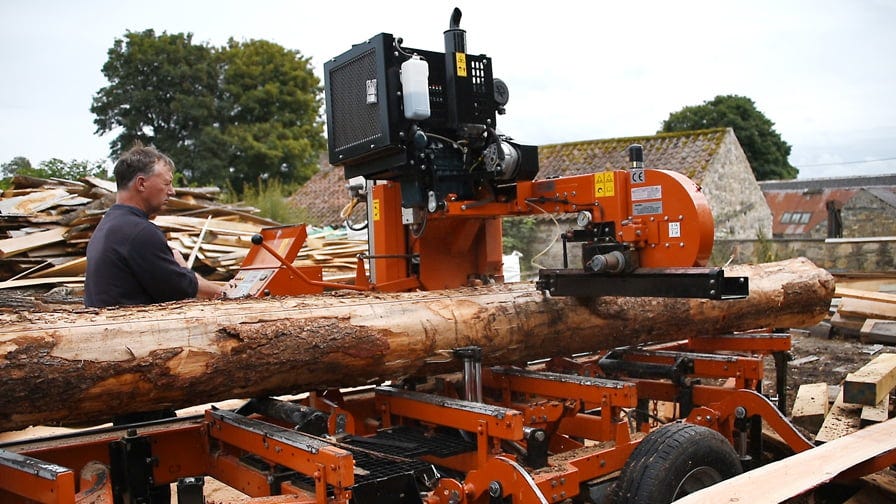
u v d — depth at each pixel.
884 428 4.45
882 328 9.03
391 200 4.84
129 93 30.22
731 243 16.31
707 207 3.97
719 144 18.84
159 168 4.33
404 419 4.49
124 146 29.98
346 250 10.80
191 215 10.88
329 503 3.04
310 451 3.05
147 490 3.49
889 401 5.82
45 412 3.08
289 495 3.17
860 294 9.76
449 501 3.57
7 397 2.93
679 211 3.98
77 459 3.54
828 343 9.34
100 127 30.67
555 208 4.57
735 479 3.60
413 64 4.25
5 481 2.95
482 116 4.59
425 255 4.88
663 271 3.93
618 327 5.06
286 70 31.95
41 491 2.73
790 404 6.71
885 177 36.66
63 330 3.10
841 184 37.69
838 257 14.22
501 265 5.21
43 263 8.94
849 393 5.48
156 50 30.33
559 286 4.51
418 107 4.25
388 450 3.94
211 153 29.19
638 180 4.17
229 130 29.67
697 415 4.77
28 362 2.96
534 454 3.81
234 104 30.83
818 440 5.14
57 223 9.62
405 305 4.19
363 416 4.62
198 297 4.51
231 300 4.01
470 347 4.15
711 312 5.62
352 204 5.27
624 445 4.15
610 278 4.21
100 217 9.27
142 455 3.48
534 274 16.81
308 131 32.16
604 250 4.21
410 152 4.40
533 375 4.57
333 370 3.86
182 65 30.14
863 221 23.75
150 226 4.15
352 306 4.02
